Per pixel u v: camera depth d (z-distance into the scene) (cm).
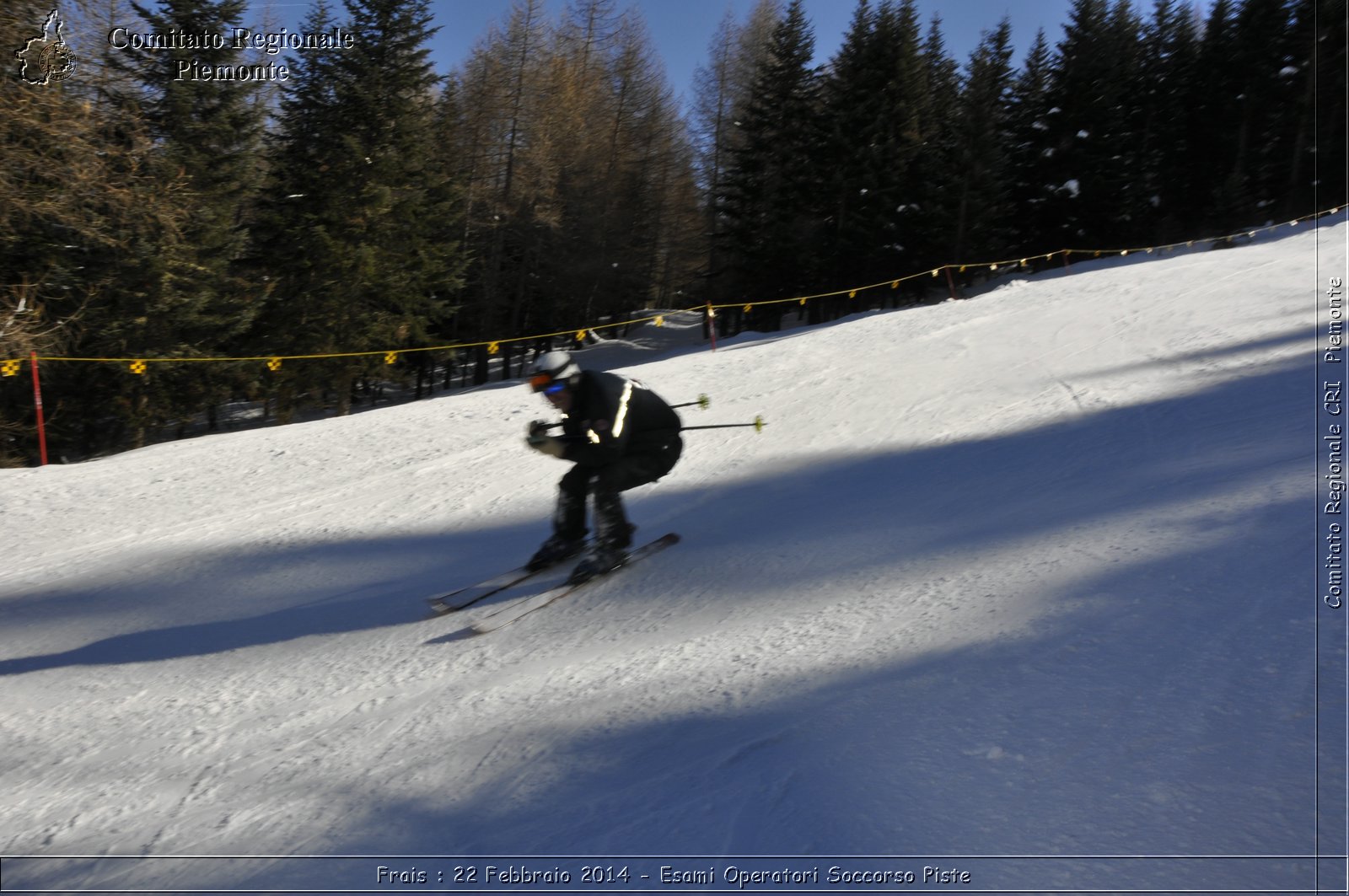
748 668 352
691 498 677
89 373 2039
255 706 388
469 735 332
